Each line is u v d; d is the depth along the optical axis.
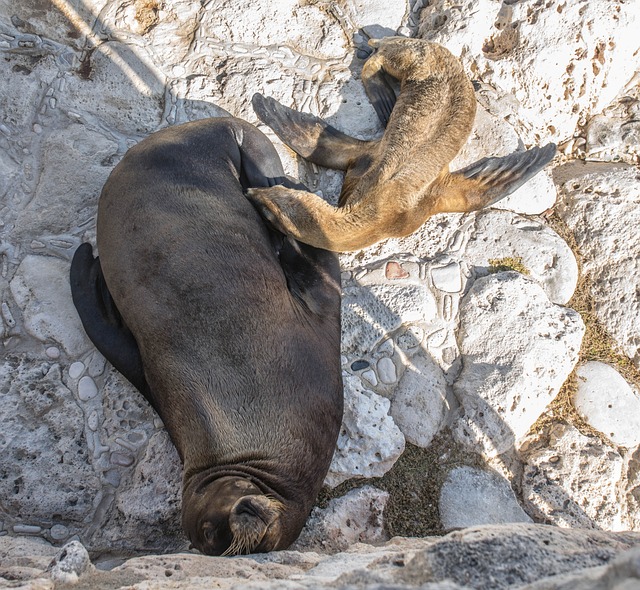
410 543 3.98
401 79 5.23
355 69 5.67
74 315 5.01
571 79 5.61
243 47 5.69
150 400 4.62
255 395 4.03
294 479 4.02
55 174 5.27
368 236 4.55
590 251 5.41
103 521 4.62
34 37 5.55
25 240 5.18
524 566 2.63
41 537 4.61
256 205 4.67
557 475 4.77
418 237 5.31
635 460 4.88
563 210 5.54
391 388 4.94
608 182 5.53
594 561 2.72
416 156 4.58
